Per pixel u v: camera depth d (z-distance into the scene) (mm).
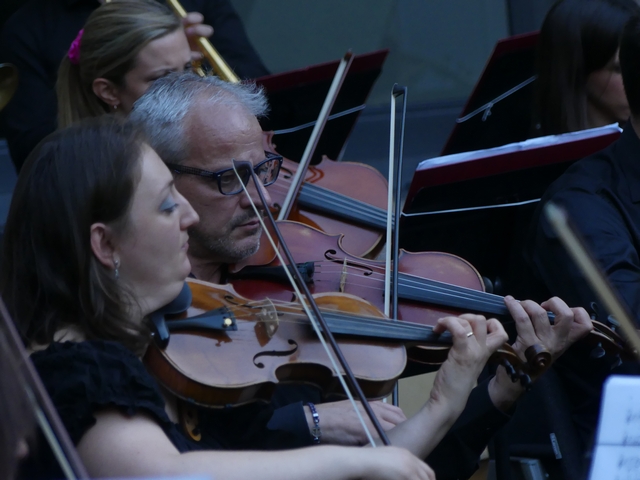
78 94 11203
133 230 6613
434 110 20438
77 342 6215
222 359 7234
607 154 10102
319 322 8000
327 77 12031
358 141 20094
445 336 8344
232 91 9055
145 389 6078
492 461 11922
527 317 8477
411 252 10609
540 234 9875
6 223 6730
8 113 13562
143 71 10836
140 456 5828
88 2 13727
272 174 9328
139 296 6770
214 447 7352
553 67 11883
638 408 5707
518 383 8531
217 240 8742
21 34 13602
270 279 9148
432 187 10211
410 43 20719
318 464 5961
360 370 7906
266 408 7859
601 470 5789
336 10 20391
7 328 5320
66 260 6512
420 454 7508
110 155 6598
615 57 11648
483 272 11516
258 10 20094
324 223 11016
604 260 9273
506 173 10344
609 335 8742
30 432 4934
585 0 11773
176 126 8641
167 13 11156
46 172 6598
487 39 20844
